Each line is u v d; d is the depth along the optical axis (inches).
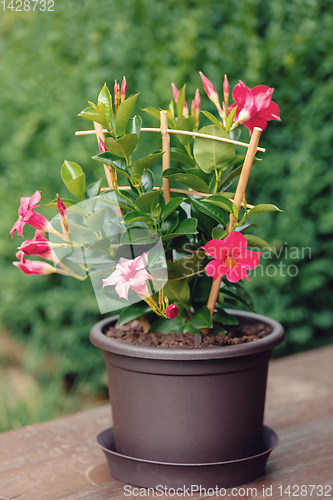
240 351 37.2
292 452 45.6
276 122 84.1
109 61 85.9
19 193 92.1
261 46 81.0
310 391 58.9
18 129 94.3
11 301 93.6
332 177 82.7
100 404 94.7
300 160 81.3
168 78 80.7
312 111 82.9
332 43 82.3
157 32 83.5
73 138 87.4
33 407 82.7
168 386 38.1
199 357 36.6
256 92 39.6
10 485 41.3
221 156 38.9
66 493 39.9
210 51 80.7
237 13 81.5
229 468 39.3
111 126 37.6
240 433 39.5
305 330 87.3
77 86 87.4
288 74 82.0
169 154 40.2
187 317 42.2
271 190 83.4
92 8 88.1
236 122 39.4
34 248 37.3
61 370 92.7
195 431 38.5
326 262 85.9
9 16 102.5
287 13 82.4
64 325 94.0
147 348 37.5
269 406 55.5
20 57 97.6
